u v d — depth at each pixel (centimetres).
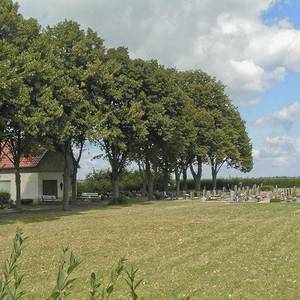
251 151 7850
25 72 3312
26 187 5838
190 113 5978
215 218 3019
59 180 5991
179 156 6359
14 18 3594
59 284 286
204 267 1478
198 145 6506
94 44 4444
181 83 6725
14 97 3194
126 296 1095
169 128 4950
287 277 1311
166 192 6353
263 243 1944
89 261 1625
